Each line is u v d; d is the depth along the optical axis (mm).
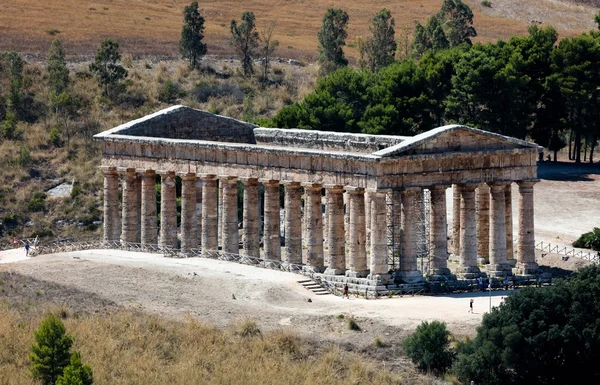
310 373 178375
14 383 173625
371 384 176375
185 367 179500
